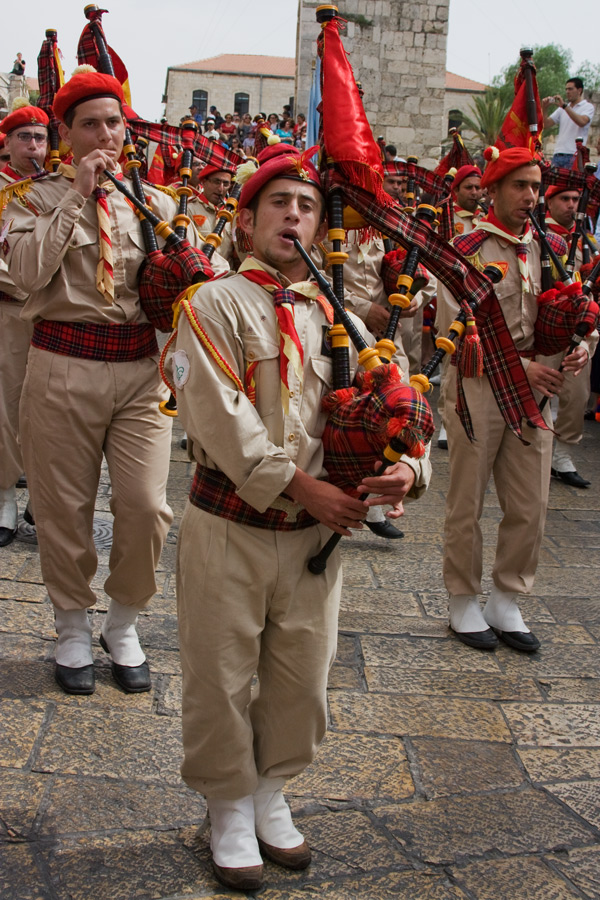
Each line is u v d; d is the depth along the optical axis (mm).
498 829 2533
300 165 2117
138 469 3004
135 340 2996
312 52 17766
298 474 2023
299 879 2273
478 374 2527
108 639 3186
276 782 2328
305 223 2146
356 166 2178
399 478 1966
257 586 2125
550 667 3574
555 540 5156
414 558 4648
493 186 3637
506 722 3121
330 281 2363
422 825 2525
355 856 2375
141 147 3533
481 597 4273
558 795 2723
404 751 2889
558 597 4312
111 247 2891
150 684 3117
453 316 3645
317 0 17703
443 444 7000
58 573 3047
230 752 2166
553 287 3664
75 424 2930
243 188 2182
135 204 2859
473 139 39906
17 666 3174
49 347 2941
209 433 2021
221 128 21438
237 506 2115
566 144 10266
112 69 3361
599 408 8211
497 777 2793
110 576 3109
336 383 2133
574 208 5281
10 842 2322
